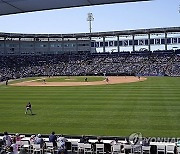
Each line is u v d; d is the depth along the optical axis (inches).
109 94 2059.5
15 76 4365.2
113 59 5162.4
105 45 5565.9
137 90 2273.6
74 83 3137.3
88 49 5777.6
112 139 777.6
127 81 3260.3
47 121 1240.8
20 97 2042.3
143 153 682.8
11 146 631.8
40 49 5738.2
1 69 4660.4
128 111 1390.3
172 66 4493.1
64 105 1630.2
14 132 1080.2
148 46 5221.5
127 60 5044.3
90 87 2647.6
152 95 1936.5
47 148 714.2
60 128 1113.4
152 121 1173.1
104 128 1090.1
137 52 5260.8
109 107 1513.3
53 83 3206.2
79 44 5787.4
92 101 1738.4
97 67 4970.5
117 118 1247.5
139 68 4677.7
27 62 5187.0
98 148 708.0
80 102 1716.3
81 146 719.7
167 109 1413.6
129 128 1077.1
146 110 1402.6
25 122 1237.1
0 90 2578.7
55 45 5802.2
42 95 2128.4
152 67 4606.3
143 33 5172.2
